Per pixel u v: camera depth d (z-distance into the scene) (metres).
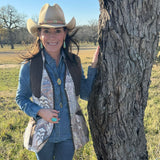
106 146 1.97
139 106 1.86
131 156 1.96
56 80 1.94
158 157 3.23
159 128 4.58
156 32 1.69
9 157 3.64
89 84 2.06
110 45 1.70
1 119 5.99
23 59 1.96
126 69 1.69
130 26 1.61
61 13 1.94
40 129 2.00
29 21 1.99
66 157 2.17
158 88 9.11
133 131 1.91
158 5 1.62
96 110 1.94
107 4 1.66
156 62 15.14
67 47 2.08
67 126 2.05
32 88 1.93
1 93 10.60
